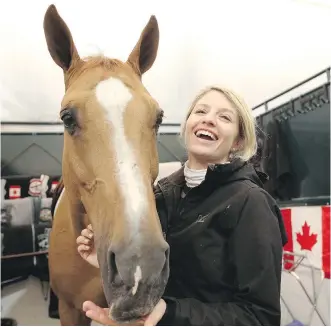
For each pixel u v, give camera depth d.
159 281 0.59
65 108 0.73
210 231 0.76
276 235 0.72
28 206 2.03
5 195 2.02
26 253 1.95
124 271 0.55
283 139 1.80
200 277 0.77
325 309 1.42
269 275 0.68
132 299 0.56
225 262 0.76
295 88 1.72
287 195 1.81
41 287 1.99
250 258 0.69
